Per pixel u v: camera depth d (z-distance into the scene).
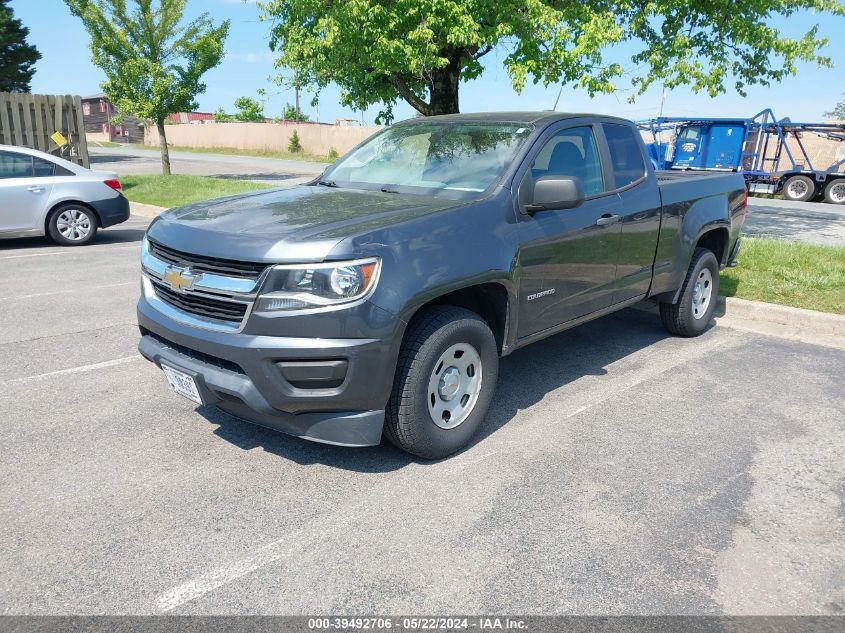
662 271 5.42
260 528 3.10
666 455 3.86
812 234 13.30
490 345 3.84
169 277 3.56
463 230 3.67
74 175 10.38
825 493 3.47
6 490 3.40
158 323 3.62
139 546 2.96
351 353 3.20
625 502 3.36
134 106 20.64
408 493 3.42
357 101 10.85
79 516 3.18
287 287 3.18
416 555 2.92
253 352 3.21
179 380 3.59
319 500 3.34
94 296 7.26
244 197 4.29
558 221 4.27
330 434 3.37
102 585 2.71
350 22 8.48
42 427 4.11
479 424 3.91
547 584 2.74
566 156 4.54
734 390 4.86
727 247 6.30
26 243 10.78
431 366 3.50
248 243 3.30
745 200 6.60
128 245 10.62
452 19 8.53
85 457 3.75
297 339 3.19
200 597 2.65
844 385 4.98
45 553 2.90
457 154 4.41
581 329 6.38
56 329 6.07
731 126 24.19
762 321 6.68
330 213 3.65
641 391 4.83
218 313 3.39
